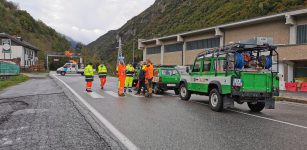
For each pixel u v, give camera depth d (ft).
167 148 19.83
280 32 108.68
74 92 58.03
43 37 407.85
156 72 60.44
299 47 96.22
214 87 39.45
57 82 90.74
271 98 36.50
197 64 44.55
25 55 249.34
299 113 37.78
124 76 54.75
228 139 22.50
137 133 23.84
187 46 165.78
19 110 33.91
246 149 19.90
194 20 271.49
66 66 169.27
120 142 20.99
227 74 36.06
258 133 24.75
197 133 24.32
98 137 22.13
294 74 100.07
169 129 25.61
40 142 20.45
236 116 33.68
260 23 117.08
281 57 100.78
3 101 42.11
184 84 48.39
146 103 43.45
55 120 28.14
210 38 147.64
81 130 24.23
